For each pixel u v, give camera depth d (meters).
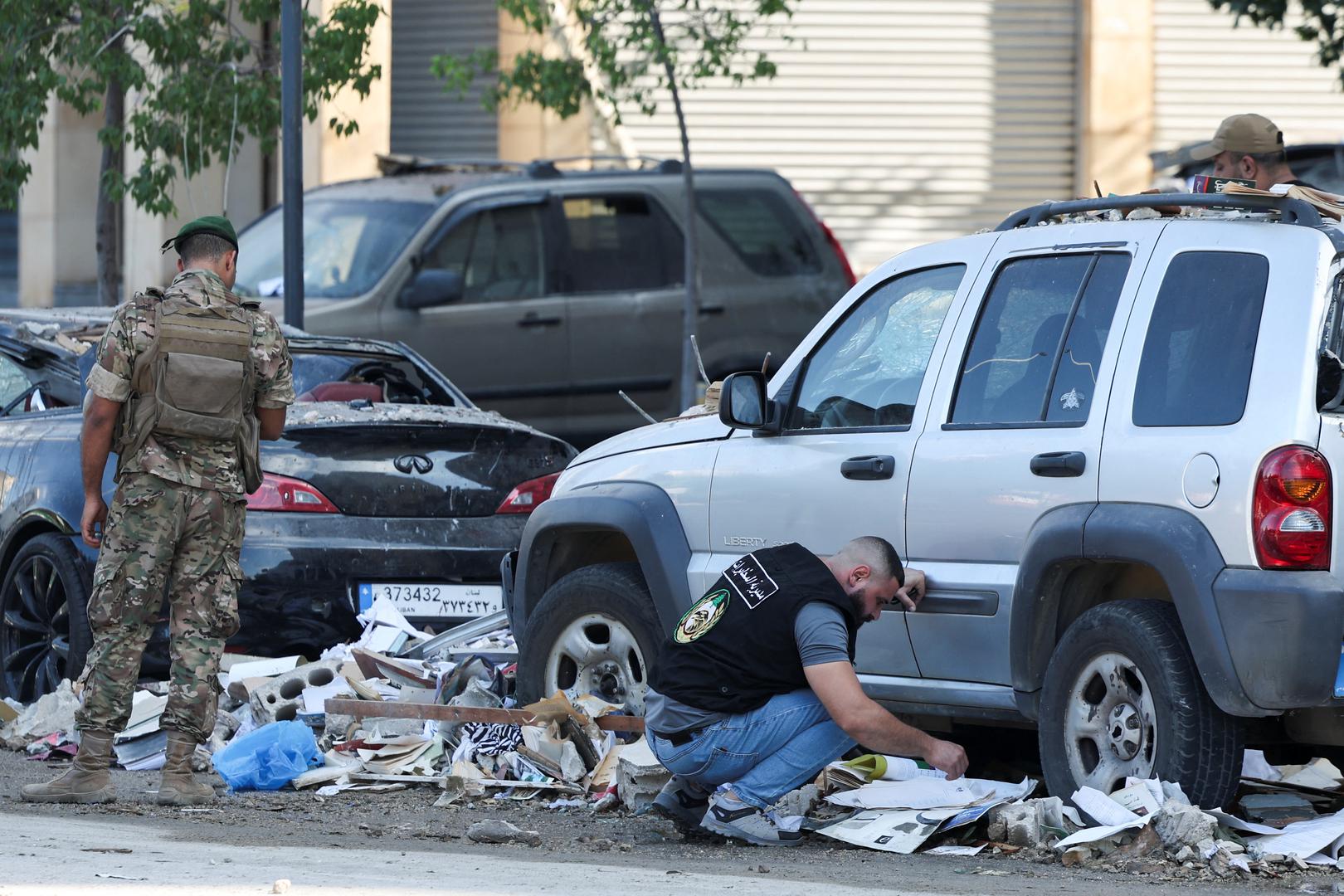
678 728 21.14
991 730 27.97
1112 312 21.78
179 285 23.11
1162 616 20.59
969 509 22.22
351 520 30.08
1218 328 20.78
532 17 52.66
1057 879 18.86
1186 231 21.58
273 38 48.19
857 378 24.33
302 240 40.00
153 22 43.50
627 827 22.52
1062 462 21.27
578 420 50.66
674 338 51.69
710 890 17.03
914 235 74.44
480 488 31.17
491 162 54.31
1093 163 74.06
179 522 22.94
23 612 31.05
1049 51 74.44
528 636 26.59
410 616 30.31
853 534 23.47
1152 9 73.88
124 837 19.81
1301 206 21.12
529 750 24.92
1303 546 19.58
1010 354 22.64
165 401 22.69
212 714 23.55
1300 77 74.81
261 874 17.00
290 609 29.41
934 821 21.09
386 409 32.22
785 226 54.09
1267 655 19.48
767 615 20.95
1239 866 19.22
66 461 30.47
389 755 26.20
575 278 50.62
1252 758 23.52
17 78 44.22
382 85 65.88
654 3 51.41
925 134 74.06
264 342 23.67
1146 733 20.62
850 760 23.83
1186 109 74.56
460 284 48.03
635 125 72.44
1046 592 21.48
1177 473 20.36
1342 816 20.66
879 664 23.42
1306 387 19.92
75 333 33.34
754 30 72.75
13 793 23.95
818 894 16.94
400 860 18.73
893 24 73.56
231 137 44.44
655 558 25.27
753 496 24.55
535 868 18.48
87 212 69.06
